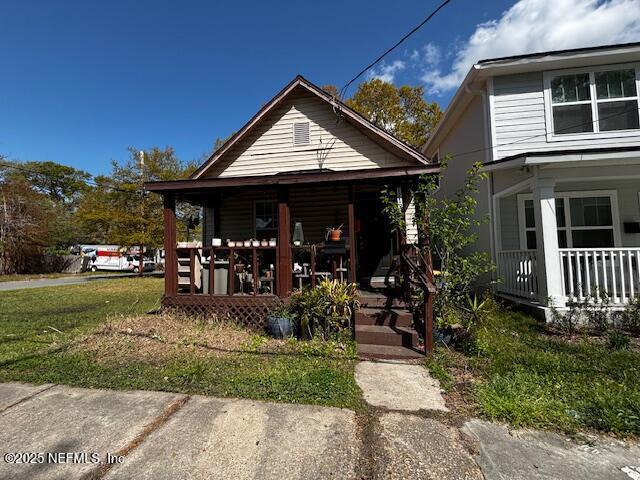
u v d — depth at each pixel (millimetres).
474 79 8406
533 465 2209
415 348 4652
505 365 3865
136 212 18719
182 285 6793
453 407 3037
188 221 10531
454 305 5453
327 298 5168
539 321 5953
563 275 5953
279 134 8711
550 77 7980
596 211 8055
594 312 5402
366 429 2658
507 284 7531
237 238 9266
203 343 4910
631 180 7867
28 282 16609
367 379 3693
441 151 12922
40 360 4281
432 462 2240
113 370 3936
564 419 2723
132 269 26094
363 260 8516
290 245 6117
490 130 8227
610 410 2803
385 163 8172
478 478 2088
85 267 25766
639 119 7598
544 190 6199
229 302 6113
